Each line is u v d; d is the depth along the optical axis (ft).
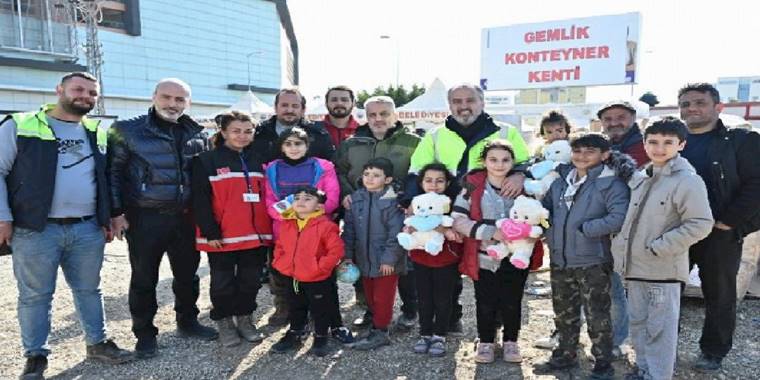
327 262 12.32
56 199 11.32
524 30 68.08
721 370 11.53
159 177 12.42
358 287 16.07
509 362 12.17
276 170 13.51
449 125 13.66
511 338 12.22
